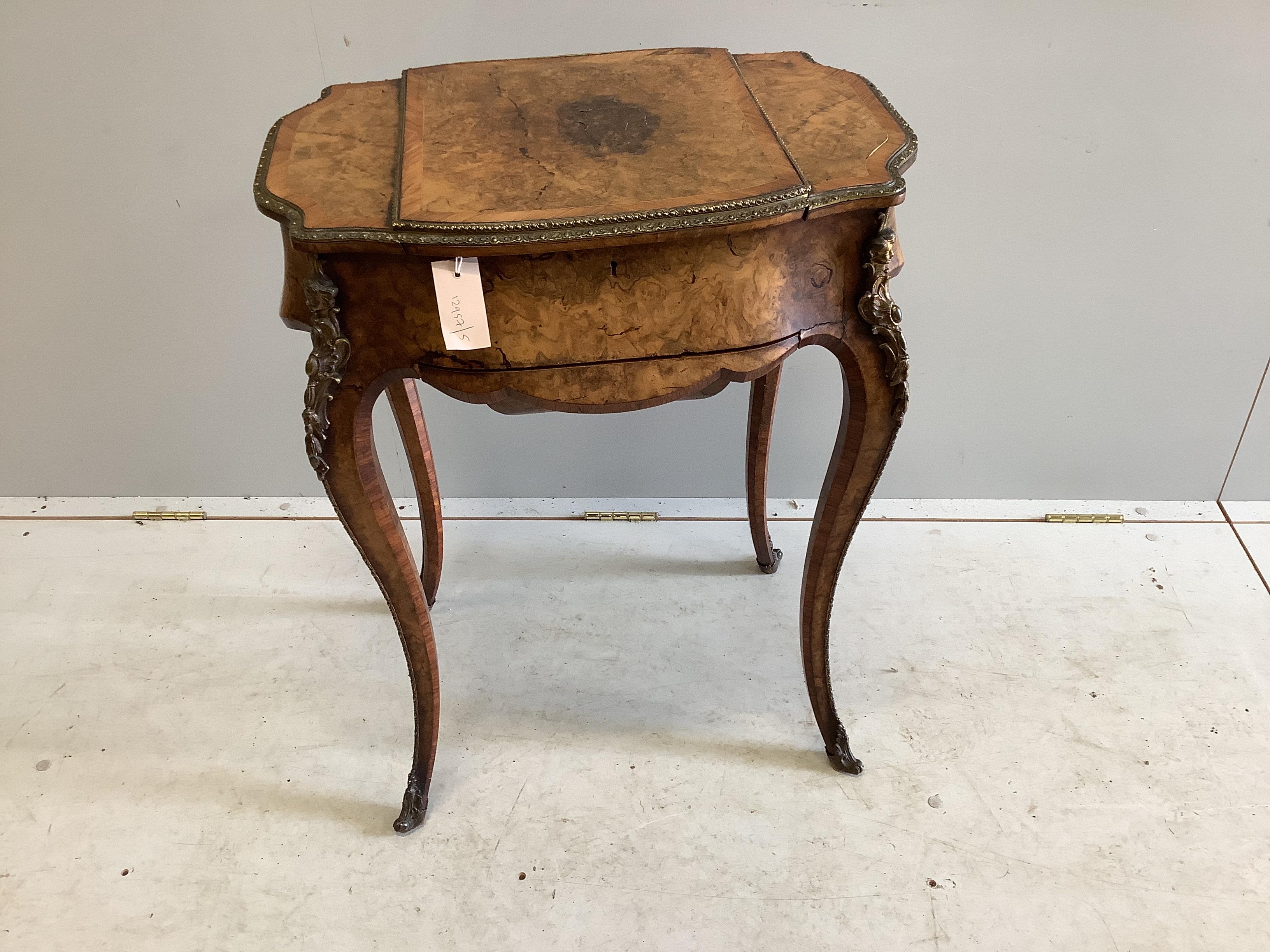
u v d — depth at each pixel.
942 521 1.86
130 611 1.67
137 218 1.55
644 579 1.74
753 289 0.95
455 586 1.73
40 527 1.87
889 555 1.77
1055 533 1.82
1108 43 1.38
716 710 1.48
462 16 1.40
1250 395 1.73
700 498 1.93
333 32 1.41
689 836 1.29
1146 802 1.32
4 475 1.89
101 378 1.75
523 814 1.32
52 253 1.58
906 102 1.45
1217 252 1.56
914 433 1.81
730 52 1.27
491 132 1.05
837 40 1.42
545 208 0.90
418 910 1.21
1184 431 1.79
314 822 1.32
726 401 1.76
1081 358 1.70
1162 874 1.23
